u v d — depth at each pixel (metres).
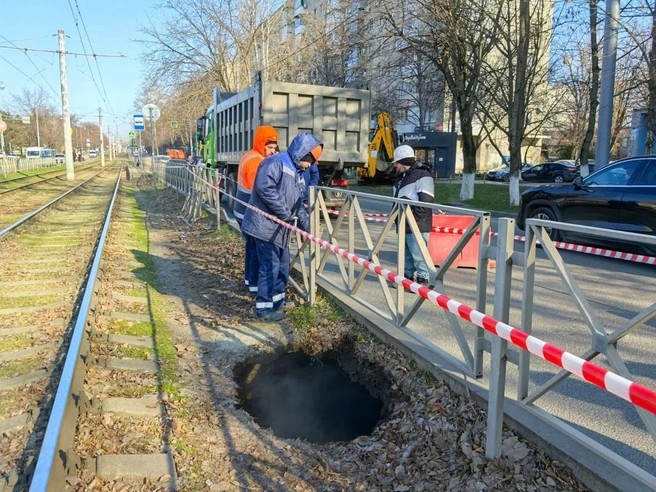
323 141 10.91
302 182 6.11
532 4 18.16
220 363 4.74
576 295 2.73
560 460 2.76
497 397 2.86
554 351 2.19
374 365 4.55
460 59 17.69
